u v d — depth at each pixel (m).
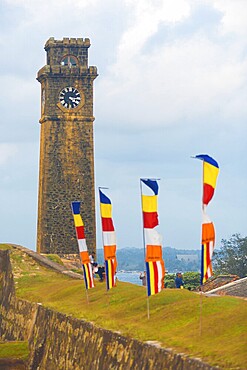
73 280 114.62
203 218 60.06
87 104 171.38
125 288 89.56
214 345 56.00
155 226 66.94
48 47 173.00
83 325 75.00
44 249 169.12
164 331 64.00
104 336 68.31
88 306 85.69
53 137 170.25
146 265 66.94
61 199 169.88
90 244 169.62
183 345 57.56
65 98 171.12
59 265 126.38
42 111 174.38
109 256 80.69
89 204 170.25
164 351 56.66
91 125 171.25
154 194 66.75
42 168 172.12
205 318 63.75
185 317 66.44
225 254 173.12
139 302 76.88
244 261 171.50
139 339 61.62
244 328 58.03
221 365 50.72
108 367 65.88
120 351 64.19
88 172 170.62
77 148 170.75
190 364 52.81
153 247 66.88
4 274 124.75
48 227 169.12
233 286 96.38
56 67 170.50
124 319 73.25
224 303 66.88
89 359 71.12
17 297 111.50
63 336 81.44
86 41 173.12
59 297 100.44
